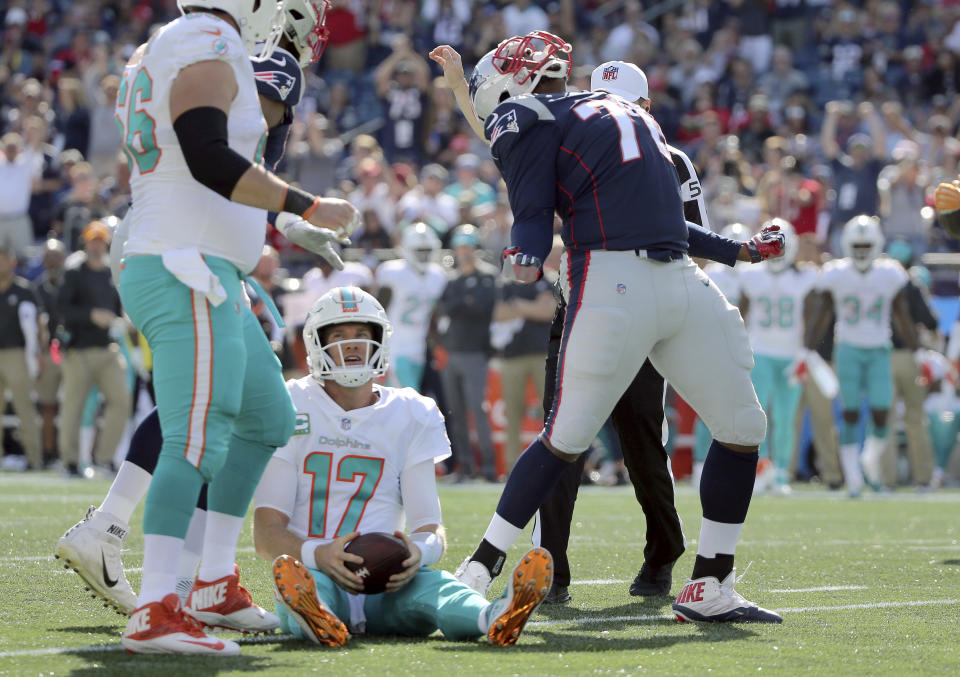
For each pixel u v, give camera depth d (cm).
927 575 2059
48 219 5881
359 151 5678
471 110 1802
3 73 7075
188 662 1242
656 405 1792
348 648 1341
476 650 1330
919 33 6850
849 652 1337
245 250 1346
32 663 1230
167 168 1311
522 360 4416
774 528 2930
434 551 1478
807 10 7006
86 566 1455
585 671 1214
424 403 1536
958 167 5678
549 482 1527
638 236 1486
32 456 4809
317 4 1493
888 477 4650
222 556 1438
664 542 1825
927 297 4638
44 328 4831
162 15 7481
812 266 4197
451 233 5219
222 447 1318
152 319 1310
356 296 1497
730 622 1554
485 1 7131
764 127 6200
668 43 6956
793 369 4156
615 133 1498
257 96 1348
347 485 1490
